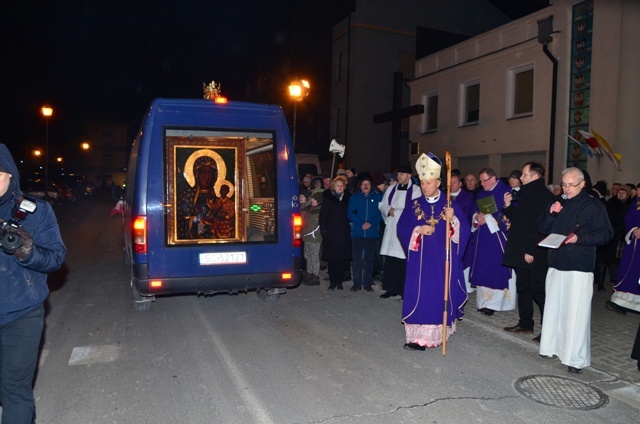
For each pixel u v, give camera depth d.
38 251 2.88
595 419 3.96
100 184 62.75
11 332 2.95
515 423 3.88
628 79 12.98
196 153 6.14
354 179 9.73
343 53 24.52
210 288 6.19
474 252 7.20
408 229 5.49
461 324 6.44
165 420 3.87
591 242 4.68
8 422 2.95
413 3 23.97
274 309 7.06
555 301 5.04
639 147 12.93
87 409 4.03
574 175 4.90
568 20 14.07
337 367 4.95
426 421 3.89
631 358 5.11
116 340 5.68
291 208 6.52
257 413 3.99
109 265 10.45
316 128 27.00
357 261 8.20
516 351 5.44
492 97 16.64
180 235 6.10
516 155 16.02
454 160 18.34
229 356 5.21
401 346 5.57
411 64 24.14
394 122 21.61
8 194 2.89
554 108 14.32
